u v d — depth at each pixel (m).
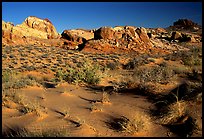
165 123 6.41
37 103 9.20
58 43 53.31
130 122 6.41
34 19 66.25
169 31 92.75
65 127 6.54
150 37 52.00
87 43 44.09
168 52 43.91
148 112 7.32
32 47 43.19
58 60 33.62
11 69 26.83
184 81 10.75
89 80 13.03
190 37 60.59
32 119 7.39
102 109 7.95
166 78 10.60
